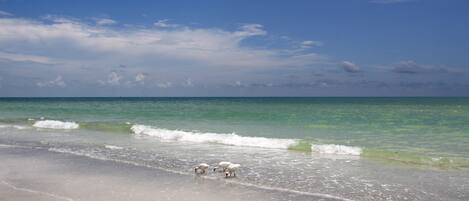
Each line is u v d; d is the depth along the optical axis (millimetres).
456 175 14664
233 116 42531
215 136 24312
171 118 40781
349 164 16750
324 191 12547
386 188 12875
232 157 18406
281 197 11898
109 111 55188
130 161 17469
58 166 16422
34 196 11891
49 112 53656
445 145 21266
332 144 21500
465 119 36281
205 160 17688
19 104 90812
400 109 55594
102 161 17484
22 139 25281
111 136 26953
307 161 17422
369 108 59312
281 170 15570
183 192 12453
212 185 13289
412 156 17953
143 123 34938
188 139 24781
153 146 21969
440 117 38812
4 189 12719
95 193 12312
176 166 16375
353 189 12766
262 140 22453
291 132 27375
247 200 11633
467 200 11578
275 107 65438
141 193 12328
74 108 66500
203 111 52531
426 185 13227
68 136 26906
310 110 53594
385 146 21016
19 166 16438
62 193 12281
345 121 35438
